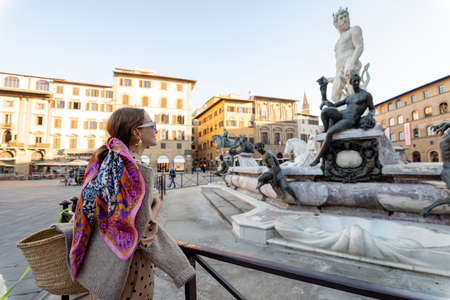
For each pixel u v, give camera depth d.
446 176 2.84
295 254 2.86
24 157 35.34
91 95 40.66
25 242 0.93
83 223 0.78
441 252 2.17
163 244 0.94
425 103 35.66
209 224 4.61
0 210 7.04
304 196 3.92
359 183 3.70
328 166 4.03
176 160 40.25
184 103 42.53
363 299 1.95
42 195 11.22
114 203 0.74
